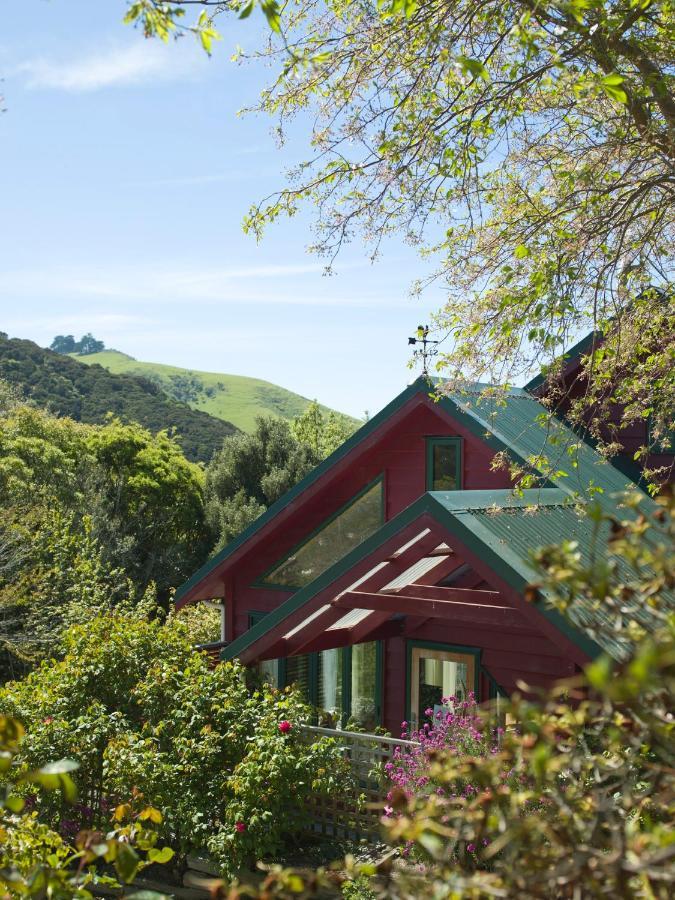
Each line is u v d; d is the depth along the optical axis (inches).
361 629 445.4
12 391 2043.6
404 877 113.3
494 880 103.5
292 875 111.6
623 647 290.0
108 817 397.7
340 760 394.0
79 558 1027.3
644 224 402.6
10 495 1211.9
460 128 347.6
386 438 561.9
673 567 99.8
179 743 395.9
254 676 458.0
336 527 579.8
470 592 347.9
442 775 115.0
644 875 99.0
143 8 211.2
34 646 897.5
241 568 617.0
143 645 468.1
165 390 5797.2
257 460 1716.3
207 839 369.7
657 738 107.4
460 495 372.5
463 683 474.9
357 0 346.9
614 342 377.7
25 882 125.0
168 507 1549.0
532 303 343.6
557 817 109.3
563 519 402.9
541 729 106.1
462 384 373.7
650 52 326.3
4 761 110.7
